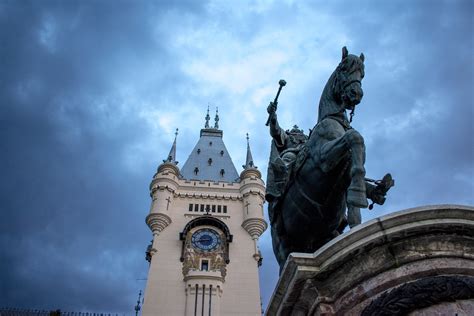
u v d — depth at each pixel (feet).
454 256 11.42
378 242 11.71
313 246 17.15
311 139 17.17
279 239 18.37
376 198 16.55
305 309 12.50
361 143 14.24
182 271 176.45
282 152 21.43
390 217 11.77
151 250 182.50
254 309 167.84
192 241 186.19
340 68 17.63
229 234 189.37
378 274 11.61
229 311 166.30
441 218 11.69
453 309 10.54
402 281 11.33
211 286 169.27
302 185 16.85
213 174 228.43
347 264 11.92
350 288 11.78
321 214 16.52
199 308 163.12
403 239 11.71
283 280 12.89
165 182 204.13
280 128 22.21
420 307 10.75
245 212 200.85
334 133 16.25
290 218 17.42
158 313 162.09
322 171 15.74
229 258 183.42
